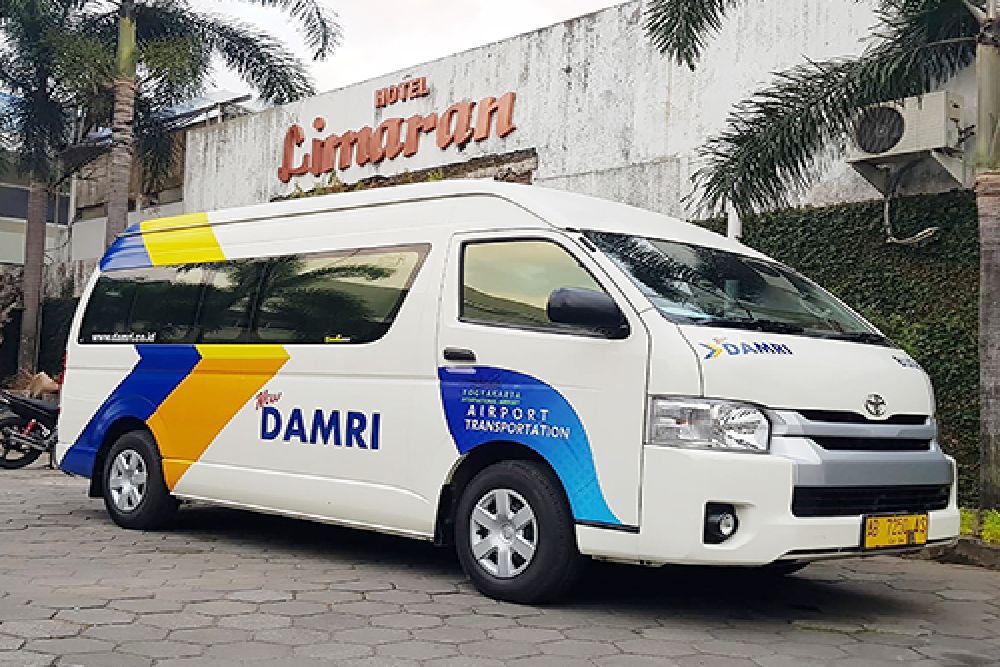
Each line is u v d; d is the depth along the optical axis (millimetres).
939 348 10273
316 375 7055
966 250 10242
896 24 10125
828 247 11328
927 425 5984
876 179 10711
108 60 18578
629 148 13594
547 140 14578
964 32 9945
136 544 7660
